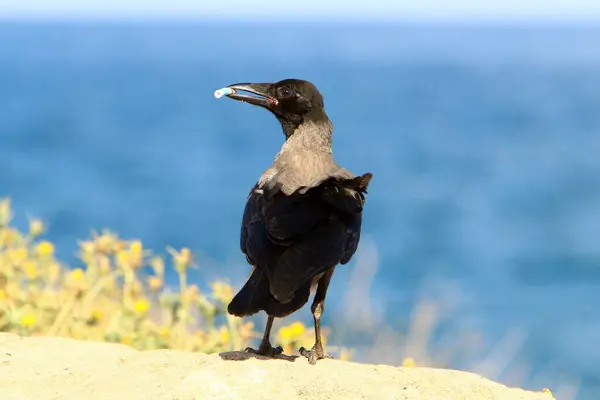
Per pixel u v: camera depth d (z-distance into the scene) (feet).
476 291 80.48
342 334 33.91
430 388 19.65
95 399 18.65
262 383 19.22
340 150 180.14
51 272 28.04
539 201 128.77
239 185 134.72
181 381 19.31
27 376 19.92
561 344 63.52
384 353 32.19
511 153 176.04
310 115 23.84
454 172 153.58
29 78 406.21
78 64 589.73
